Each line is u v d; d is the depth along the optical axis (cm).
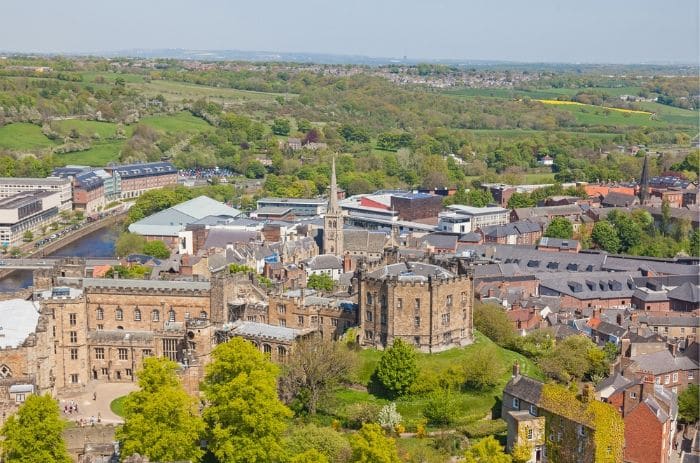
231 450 19875
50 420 18588
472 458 19250
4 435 19038
